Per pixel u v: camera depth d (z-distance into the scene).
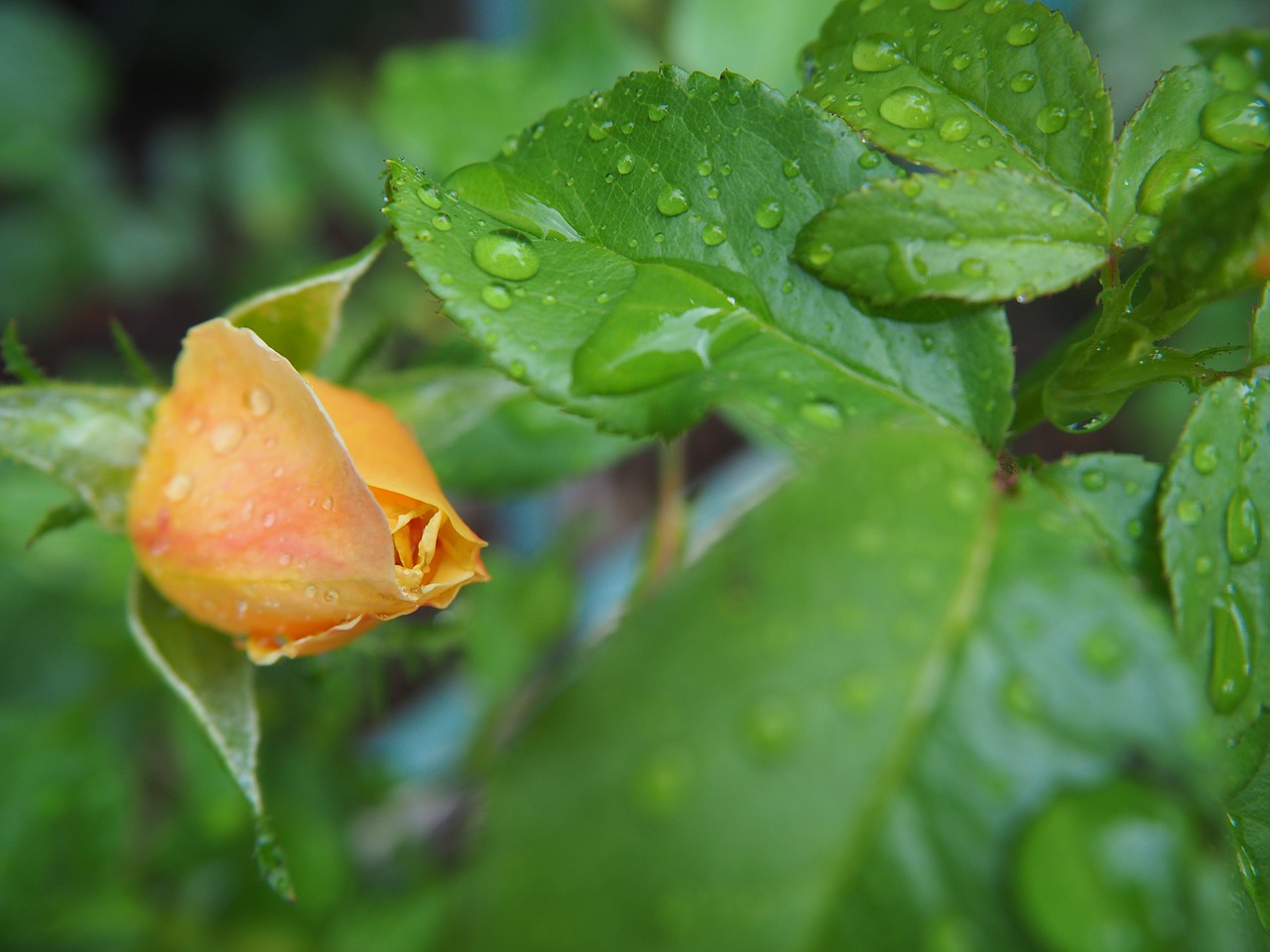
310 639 0.15
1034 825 0.11
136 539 0.16
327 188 0.50
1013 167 0.15
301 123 0.49
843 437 0.12
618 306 0.14
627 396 0.14
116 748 0.27
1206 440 0.14
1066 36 0.15
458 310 0.14
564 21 0.26
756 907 0.11
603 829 0.11
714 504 0.33
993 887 0.11
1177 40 0.41
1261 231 0.13
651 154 0.15
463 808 0.29
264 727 0.25
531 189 0.15
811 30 0.24
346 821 0.27
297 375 0.14
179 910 0.25
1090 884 0.11
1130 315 0.15
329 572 0.14
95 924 0.24
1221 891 0.11
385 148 0.49
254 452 0.15
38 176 0.46
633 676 0.11
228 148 0.50
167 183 0.52
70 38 0.48
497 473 0.22
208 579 0.15
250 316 0.17
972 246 0.14
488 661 0.28
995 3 0.15
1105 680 0.12
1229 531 0.14
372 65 0.60
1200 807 0.11
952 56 0.15
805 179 0.15
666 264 0.15
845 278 0.14
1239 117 0.15
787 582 0.11
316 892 0.26
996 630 0.11
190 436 0.15
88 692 0.25
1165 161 0.15
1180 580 0.13
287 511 0.15
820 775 0.11
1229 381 0.14
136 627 0.17
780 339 0.14
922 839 0.11
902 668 0.11
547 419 0.22
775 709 0.11
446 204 0.15
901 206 0.14
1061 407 0.15
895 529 0.12
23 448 0.17
